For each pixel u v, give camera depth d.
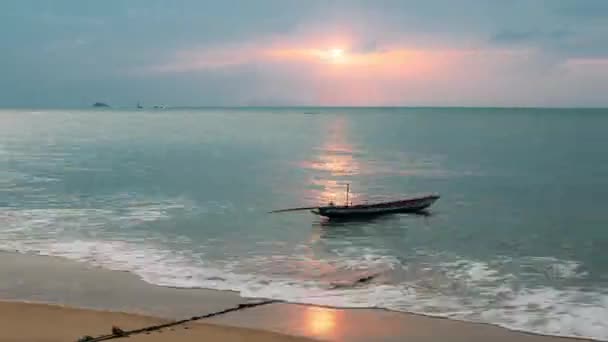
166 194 46.91
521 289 22.44
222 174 60.34
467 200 45.50
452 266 25.98
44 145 100.62
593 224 36.00
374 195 48.66
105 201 43.25
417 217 38.47
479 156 81.62
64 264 24.94
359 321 18.52
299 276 23.83
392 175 61.25
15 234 31.12
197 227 34.03
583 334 17.59
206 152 87.00
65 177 57.16
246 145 101.94
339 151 90.69
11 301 19.50
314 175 60.69
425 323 18.44
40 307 18.86
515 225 35.88
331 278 23.61
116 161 73.12
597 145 97.38
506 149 92.38
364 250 29.09
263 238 31.47
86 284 22.03
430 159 78.06
